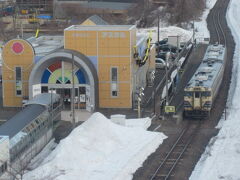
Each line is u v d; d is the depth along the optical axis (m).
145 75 189.25
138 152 122.00
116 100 163.62
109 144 125.81
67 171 109.44
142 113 157.75
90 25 177.62
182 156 122.12
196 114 152.88
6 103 166.50
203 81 157.75
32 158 120.31
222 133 139.00
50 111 136.00
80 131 127.50
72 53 143.75
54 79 160.38
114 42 161.00
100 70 162.62
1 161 102.88
